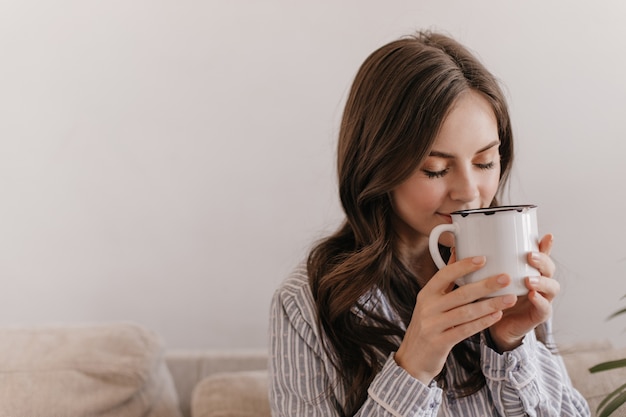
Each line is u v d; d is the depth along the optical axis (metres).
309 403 1.08
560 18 2.48
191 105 2.63
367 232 1.08
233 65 2.62
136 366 1.56
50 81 2.63
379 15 2.55
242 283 2.67
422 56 1.00
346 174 1.08
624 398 0.91
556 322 2.47
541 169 2.50
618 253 2.49
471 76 1.00
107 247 2.67
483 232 0.86
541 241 0.89
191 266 2.67
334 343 1.08
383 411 0.98
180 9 2.61
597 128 2.49
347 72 2.58
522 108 2.49
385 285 1.11
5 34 2.62
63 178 2.65
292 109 2.61
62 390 1.50
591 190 2.50
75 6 2.62
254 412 1.51
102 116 2.64
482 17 2.49
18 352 1.56
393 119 0.99
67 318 2.68
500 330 1.04
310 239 2.62
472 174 0.99
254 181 2.64
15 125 2.64
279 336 1.12
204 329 2.68
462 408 1.10
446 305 0.88
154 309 2.68
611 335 2.46
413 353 0.96
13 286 2.67
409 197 1.01
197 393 1.59
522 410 1.06
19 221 2.66
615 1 2.47
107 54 2.63
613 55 2.48
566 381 1.19
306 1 2.58
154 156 2.65
